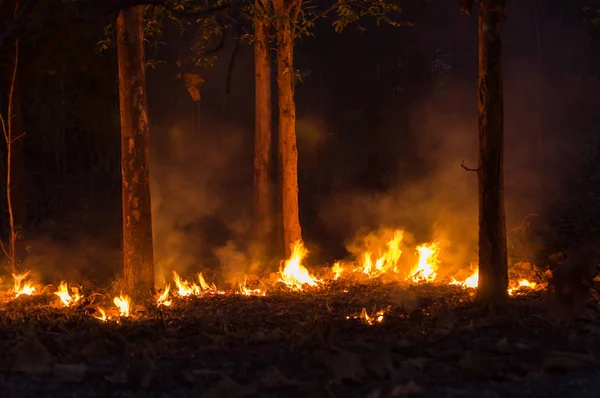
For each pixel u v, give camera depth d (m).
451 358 5.76
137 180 11.62
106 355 6.24
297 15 15.19
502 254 8.94
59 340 6.90
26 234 20.41
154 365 5.29
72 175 29.41
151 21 13.59
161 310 10.21
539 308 8.47
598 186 27.52
